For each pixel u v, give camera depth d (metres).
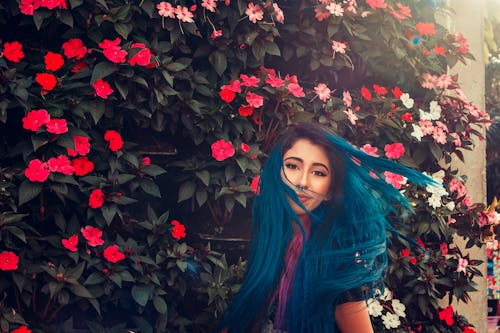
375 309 3.37
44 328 2.78
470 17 4.34
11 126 2.94
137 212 3.38
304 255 1.91
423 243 3.70
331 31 3.53
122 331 2.87
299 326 1.87
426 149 3.73
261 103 3.22
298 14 3.62
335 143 2.02
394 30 3.66
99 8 2.99
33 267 2.73
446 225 3.58
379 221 2.00
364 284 1.92
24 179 2.73
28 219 2.96
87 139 2.84
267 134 3.35
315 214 2.00
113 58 2.82
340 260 1.89
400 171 2.12
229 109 3.26
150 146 3.33
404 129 3.65
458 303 4.11
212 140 3.23
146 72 2.98
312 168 2.01
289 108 3.35
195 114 3.18
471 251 4.19
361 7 3.69
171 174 3.45
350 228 1.95
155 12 3.10
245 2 3.30
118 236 2.96
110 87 3.02
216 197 3.16
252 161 3.21
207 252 3.19
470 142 3.85
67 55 2.92
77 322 2.98
